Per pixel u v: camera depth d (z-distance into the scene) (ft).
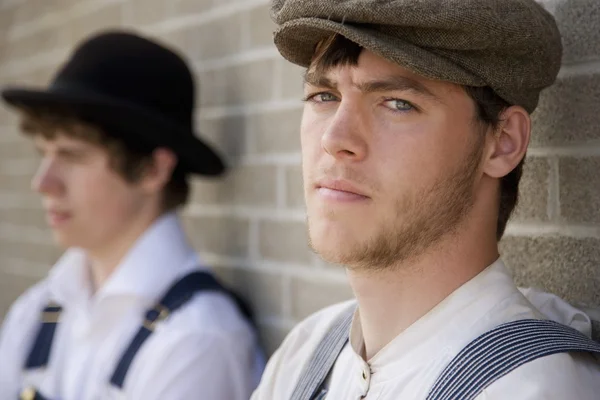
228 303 5.77
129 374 5.49
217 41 6.48
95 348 5.83
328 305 5.48
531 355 2.84
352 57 3.11
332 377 3.65
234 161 6.35
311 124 3.32
